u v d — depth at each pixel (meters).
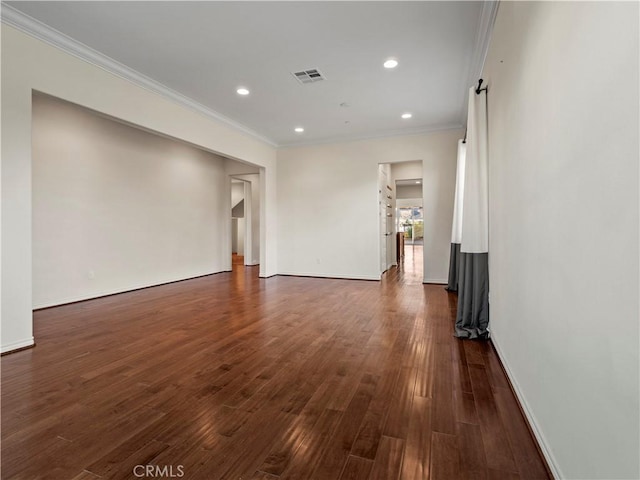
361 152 6.72
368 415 1.87
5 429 1.74
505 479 1.38
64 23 2.97
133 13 2.84
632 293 0.80
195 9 2.81
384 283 6.28
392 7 2.79
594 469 1.01
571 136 1.18
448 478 1.39
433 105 5.02
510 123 2.17
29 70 2.92
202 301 4.78
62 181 4.59
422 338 3.17
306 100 4.81
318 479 1.39
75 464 1.48
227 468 1.46
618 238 0.86
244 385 2.24
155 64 3.73
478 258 3.18
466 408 1.94
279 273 7.45
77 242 4.77
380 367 2.52
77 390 2.17
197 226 7.23
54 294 4.48
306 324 3.63
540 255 1.56
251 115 5.43
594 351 1.01
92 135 5.00
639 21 0.75
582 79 1.08
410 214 16.73
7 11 2.71
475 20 2.97
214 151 5.42
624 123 0.83
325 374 2.40
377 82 4.22
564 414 1.26
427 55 3.56
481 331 3.15
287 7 2.79
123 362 2.62
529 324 1.76
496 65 2.65
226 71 3.91
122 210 5.48
